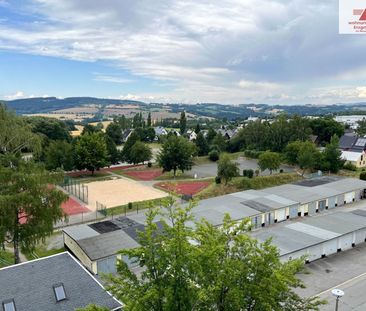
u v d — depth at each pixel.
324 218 41.25
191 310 12.63
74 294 21.83
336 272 31.92
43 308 20.55
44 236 31.70
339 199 52.78
